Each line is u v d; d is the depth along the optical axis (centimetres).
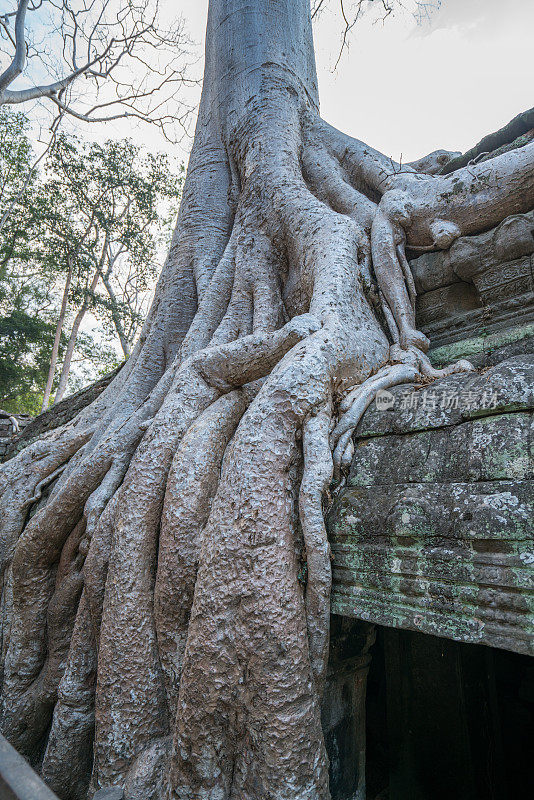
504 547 145
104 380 546
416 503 169
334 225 319
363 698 251
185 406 259
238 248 382
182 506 216
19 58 661
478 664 279
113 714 210
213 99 497
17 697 279
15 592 290
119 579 226
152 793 194
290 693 166
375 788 307
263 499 186
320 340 230
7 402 2178
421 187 319
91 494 284
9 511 350
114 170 1469
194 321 367
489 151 339
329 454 198
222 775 174
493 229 277
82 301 1642
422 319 322
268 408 204
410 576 165
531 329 257
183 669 185
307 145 444
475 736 262
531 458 150
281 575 177
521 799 306
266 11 489
